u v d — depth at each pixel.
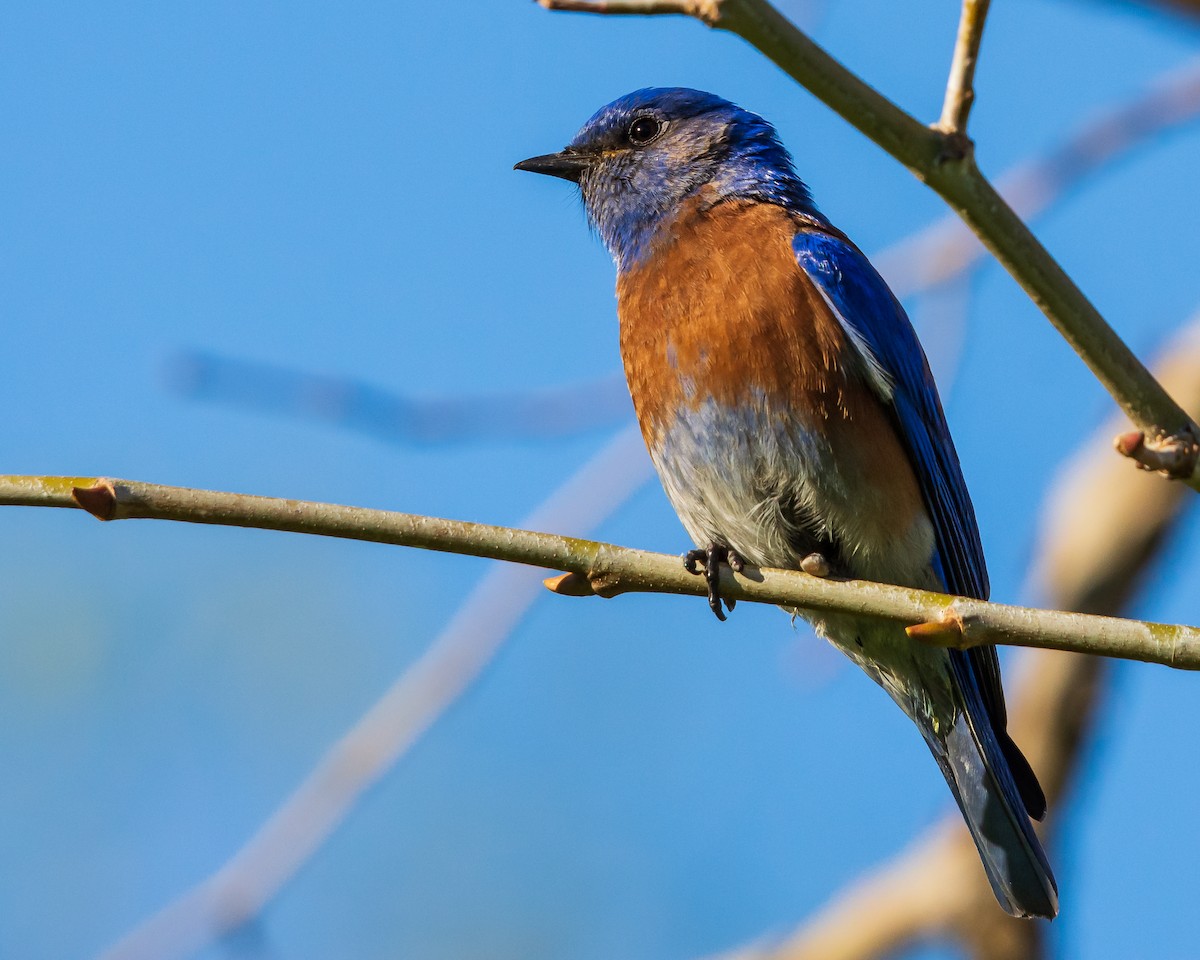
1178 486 13.13
